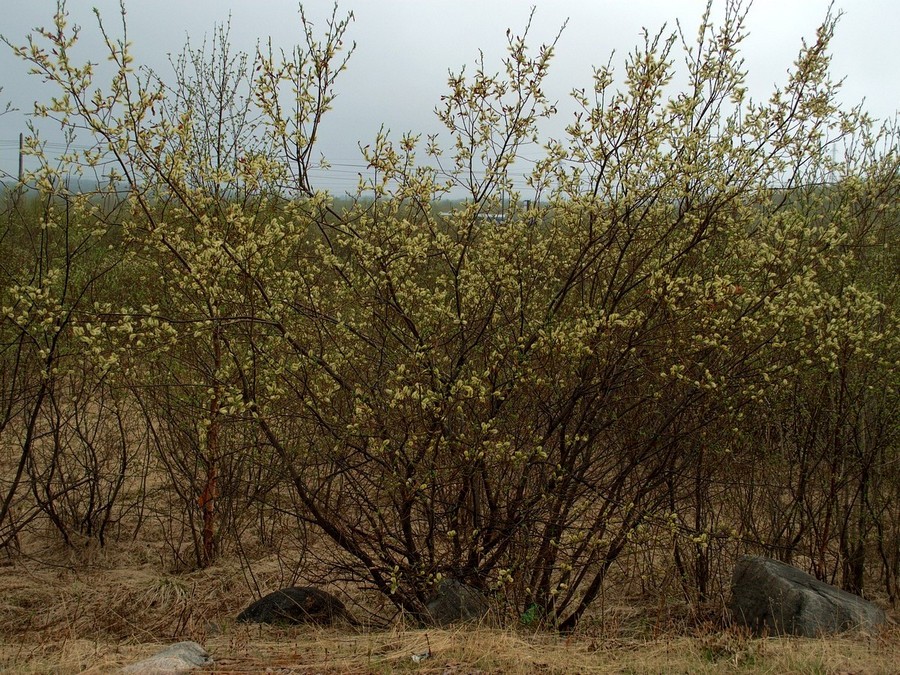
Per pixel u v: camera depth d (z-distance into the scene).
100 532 7.82
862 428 6.66
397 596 6.02
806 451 6.77
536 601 6.10
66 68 4.96
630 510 5.80
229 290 5.83
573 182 5.93
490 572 6.14
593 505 6.29
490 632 5.12
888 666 4.59
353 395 5.67
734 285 5.57
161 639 5.68
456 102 5.73
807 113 5.75
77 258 7.18
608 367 5.79
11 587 6.77
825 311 6.12
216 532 7.70
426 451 5.64
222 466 7.79
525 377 5.62
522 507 5.82
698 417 6.10
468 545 5.90
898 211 6.90
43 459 8.16
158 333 5.42
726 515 7.15
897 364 6.23
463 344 5.83
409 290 5.88
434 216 6.25
